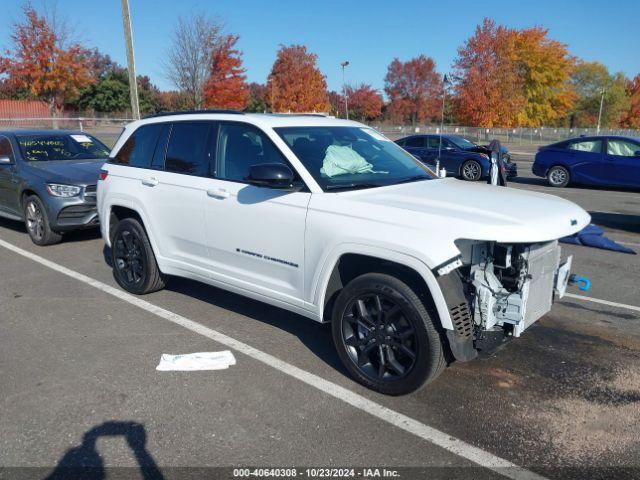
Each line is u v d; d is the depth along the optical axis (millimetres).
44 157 8602
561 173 14828
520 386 3906
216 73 30859
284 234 4105
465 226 3324
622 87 79188
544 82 53906
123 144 5770
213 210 4629
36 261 7145
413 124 74125
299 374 4059
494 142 7973
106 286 6074
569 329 4926
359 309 3756
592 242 8047
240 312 5297
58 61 32594
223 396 3754
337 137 4648
